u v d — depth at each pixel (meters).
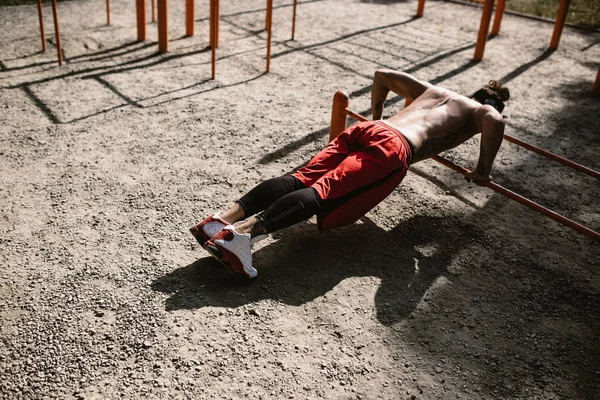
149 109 4.58
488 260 2.93
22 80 5.04
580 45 7.30
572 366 2.27
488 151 2.90
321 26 7.62
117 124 4.27
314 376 2.15
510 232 3.20
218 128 4.30
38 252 2.76
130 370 2.12
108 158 3.74
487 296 2.66
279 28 7.38
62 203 3.20
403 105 4.98
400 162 2.69
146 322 2.35
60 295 2.48
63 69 5.39
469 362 2.27
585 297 2.70
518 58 6.63
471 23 8.20
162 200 3.28
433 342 2.36
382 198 2.75
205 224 2.57
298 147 4.06
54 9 5.20
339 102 3.64
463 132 3.01
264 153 3.94
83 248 2.81
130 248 2.83
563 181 3.85
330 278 2.70
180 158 3.80
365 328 2.41
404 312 2.52
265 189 2.66
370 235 3.07
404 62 6.24
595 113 5.09
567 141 4.48
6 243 2.82
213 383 2.09
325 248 2.93
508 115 4.92
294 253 2.87
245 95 5.00
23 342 2.22
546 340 2.40
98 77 5.23
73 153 3.79
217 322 2.38
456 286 2.72
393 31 7.56
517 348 2.35
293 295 2.57
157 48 6.22
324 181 2.59
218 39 6.41
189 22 6.66
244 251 2.53
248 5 8.66
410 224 3.20
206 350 2.23
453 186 3.67
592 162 4.15
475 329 2.45
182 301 2.48
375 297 2.60
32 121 4.24
